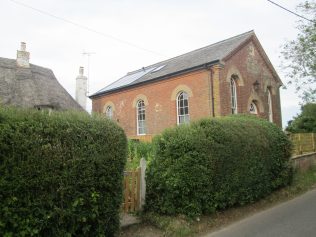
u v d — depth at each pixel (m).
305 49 18.16
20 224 4.38
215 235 6.42
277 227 6.84
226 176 7.65
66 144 4.87
